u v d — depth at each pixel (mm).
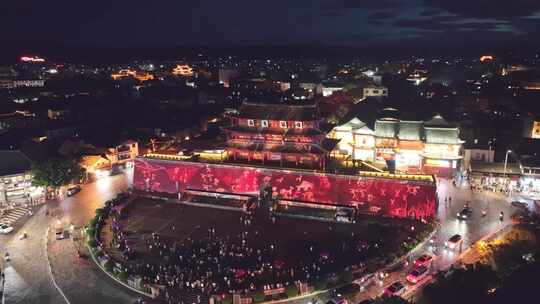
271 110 109688
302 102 112312
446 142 107000
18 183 103562
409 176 94438
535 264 53312
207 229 90438
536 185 97938
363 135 116125
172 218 96688
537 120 131875
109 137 136750
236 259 76812
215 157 114875
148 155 117000
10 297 66500
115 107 184250
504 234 77125
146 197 109688
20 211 98500
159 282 69250
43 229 89500
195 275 71375
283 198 101875
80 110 174375
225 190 107188
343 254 77500
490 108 160500
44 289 68562
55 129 142625
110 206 99312
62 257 78375
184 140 143250
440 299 48719
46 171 102250
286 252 79250
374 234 85812
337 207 96562
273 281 69250
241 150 109625
